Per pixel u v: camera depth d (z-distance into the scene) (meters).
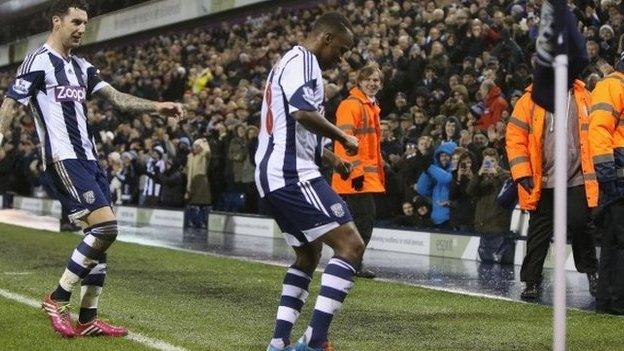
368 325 9.16
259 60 27.83
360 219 12.68
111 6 35.78
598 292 10.15
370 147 12.59
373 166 12.63
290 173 6.86
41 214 30.05
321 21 7.14
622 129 9.94
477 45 20.36
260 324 9.10
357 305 10.55
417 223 18.17
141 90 32.81
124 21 35.38
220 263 15.18
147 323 9.10
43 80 8.15
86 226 8.23
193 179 24.08
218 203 24.73
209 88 29.36
